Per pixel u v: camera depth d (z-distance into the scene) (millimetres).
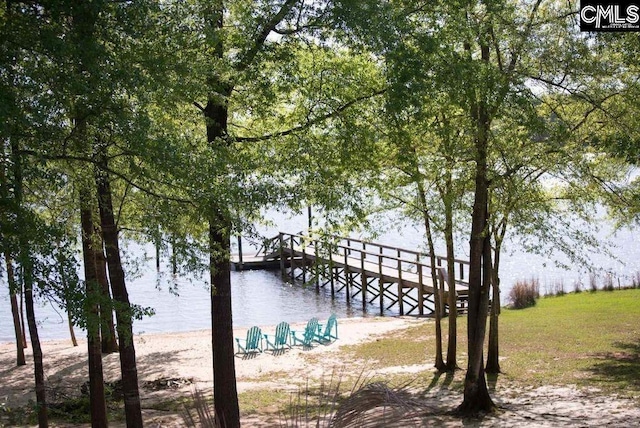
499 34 12195
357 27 10180
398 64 10250
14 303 20562
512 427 11852
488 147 12508
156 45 7875
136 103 8117
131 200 11391
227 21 11453
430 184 15367
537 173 13891
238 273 43031
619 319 21234
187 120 10391
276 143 11633
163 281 38969
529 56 12438
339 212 11797
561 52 12062
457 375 16891
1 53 6523
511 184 12500
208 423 2115
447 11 11250
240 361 20500
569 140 12391
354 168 12000
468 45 12727
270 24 10523
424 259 36500
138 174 8109
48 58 7227
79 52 6723
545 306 24922
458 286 28109
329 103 11461
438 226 16531
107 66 7047
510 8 11766
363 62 11977
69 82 6715
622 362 16328
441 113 13141
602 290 27000
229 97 10508
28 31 6691
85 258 11242
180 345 22984
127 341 8875
